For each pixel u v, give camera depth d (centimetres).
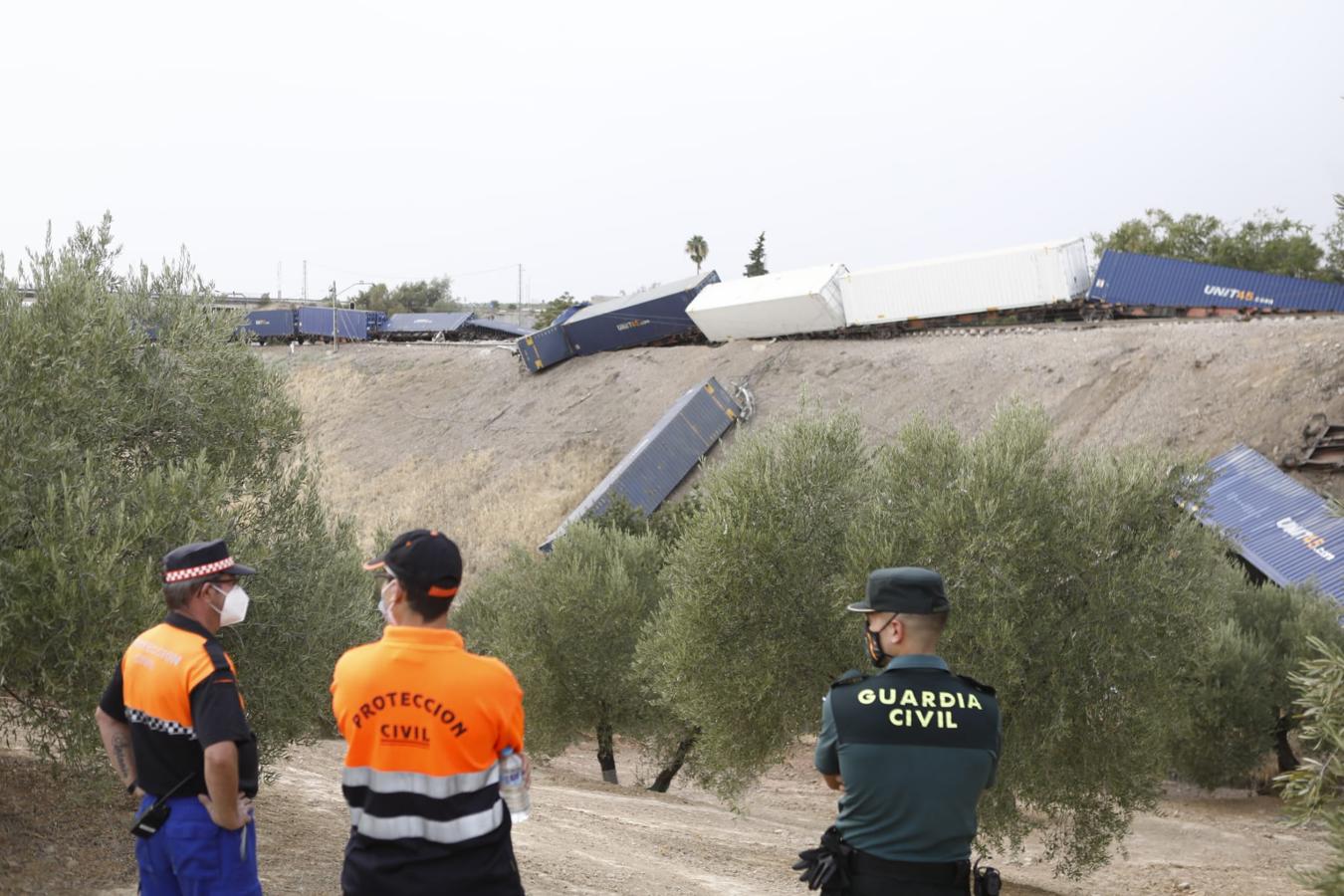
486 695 290
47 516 655
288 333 8638
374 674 288
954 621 1072
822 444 1228
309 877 722
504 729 294
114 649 632
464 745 287
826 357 5344
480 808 290
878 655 353
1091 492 1134
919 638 340
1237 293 4756
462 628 2411
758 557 1183
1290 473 3334
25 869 652
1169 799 2081
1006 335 4891
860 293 5475
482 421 6400
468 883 285
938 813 314
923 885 313
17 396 724
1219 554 1211
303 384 7531
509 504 5472
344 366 7656
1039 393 4384
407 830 283
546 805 1366
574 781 1942
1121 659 1086
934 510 1115
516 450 5934
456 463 6069
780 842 1309
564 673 2000
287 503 940
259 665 863
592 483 5347
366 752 288
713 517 1224
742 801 1886
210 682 362
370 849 286
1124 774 1126
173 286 951
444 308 16238
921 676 333
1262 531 2786
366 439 6681
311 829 898
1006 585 1073
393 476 6169
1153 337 4366
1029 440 1162
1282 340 3938
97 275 900
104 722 388
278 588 872
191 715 364
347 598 974
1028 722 1100
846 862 321
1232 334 4172
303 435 1001
